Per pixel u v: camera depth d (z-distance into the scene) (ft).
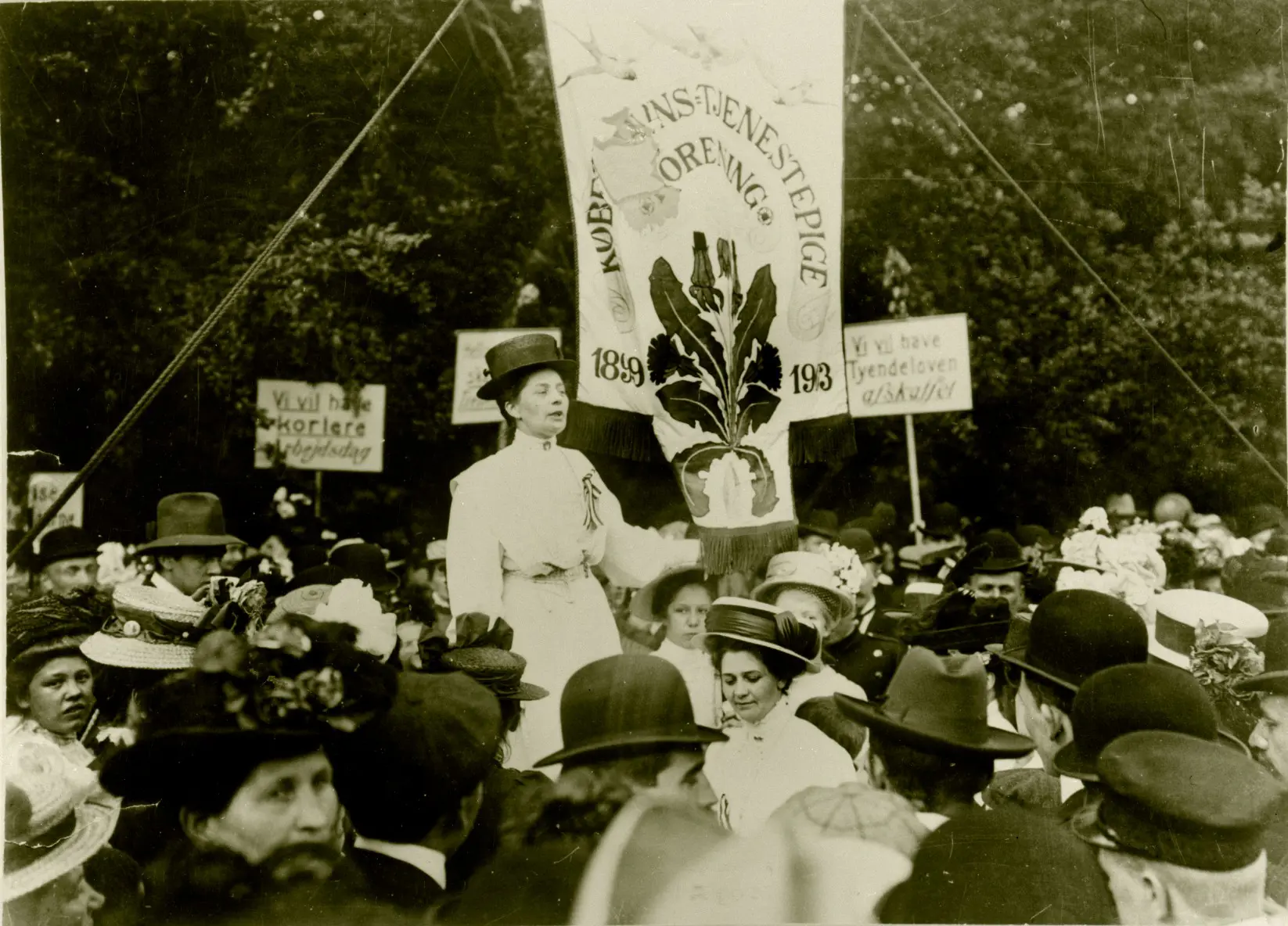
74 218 12.27
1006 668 13.11
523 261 12.55
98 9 12.43
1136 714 13.12
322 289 12.37
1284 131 13.87
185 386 12.19
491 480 12.38
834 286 12.96
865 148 13.21
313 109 12.50
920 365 13.21
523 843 12.12
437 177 12.55
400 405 12.35
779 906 12.40
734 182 12.80
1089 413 13.43
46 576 11.95
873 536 13.01
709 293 12.71
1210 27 13.75
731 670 12.61
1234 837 12.98
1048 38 13.52
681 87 12.75
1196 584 13.44
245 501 12.16
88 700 11.88
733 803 12.48
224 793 11.85
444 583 12.27
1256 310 13.79
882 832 12.64
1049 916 12.71
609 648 12.43
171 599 12.01
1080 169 13.51
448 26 12.61
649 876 12.23
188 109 12.42
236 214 12.36
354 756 12.00
